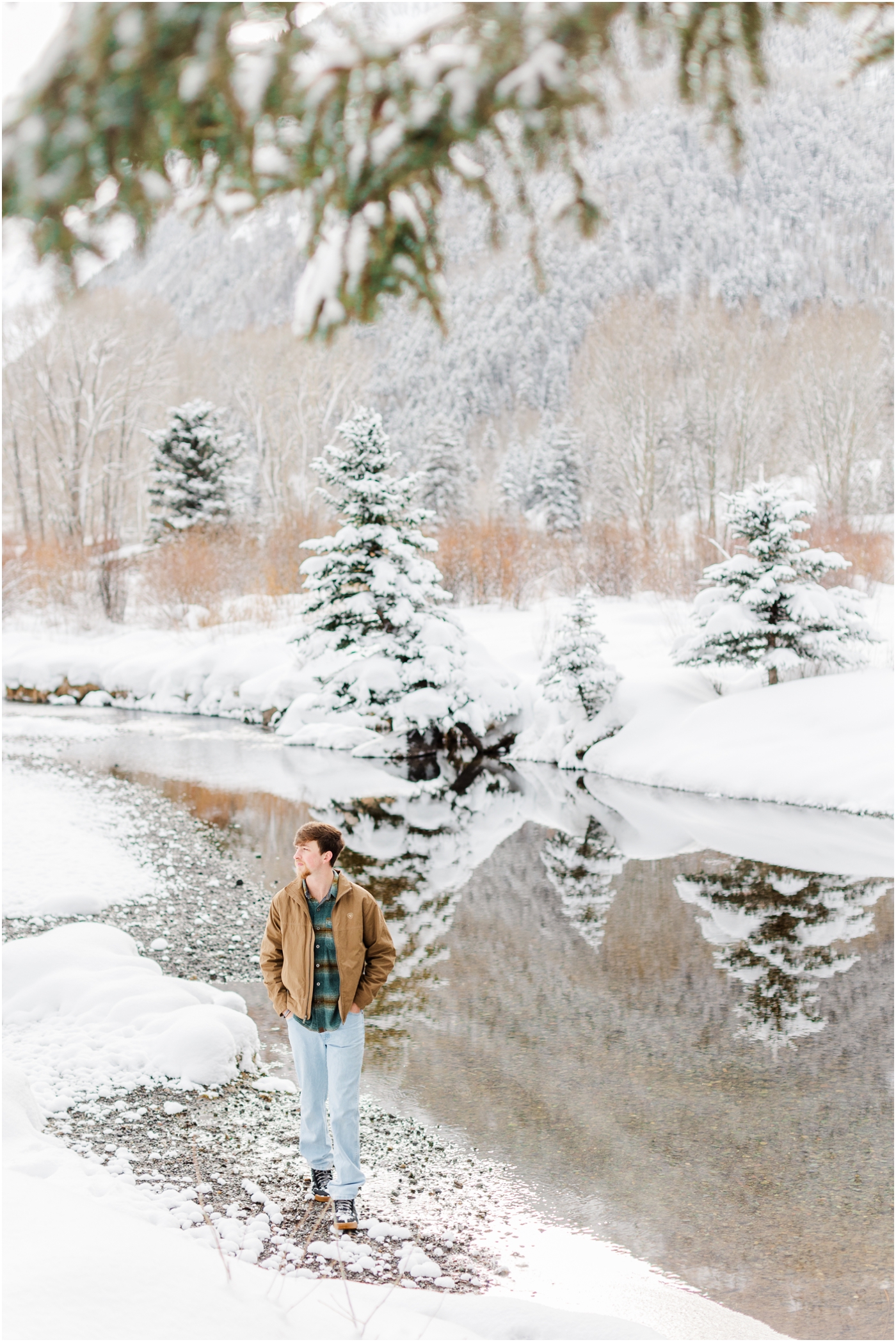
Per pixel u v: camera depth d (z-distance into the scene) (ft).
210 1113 18.70
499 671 79.15
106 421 170.09
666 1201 16.52
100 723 87.76
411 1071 21.86
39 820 45.85
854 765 55.57
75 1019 22.22
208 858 41.50
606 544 121.08
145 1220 13.52
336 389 176.55
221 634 111.45
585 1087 21.13
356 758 72.49
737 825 50.31
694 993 27.09
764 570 65.00
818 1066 22.38
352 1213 14.66
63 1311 8.25
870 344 154.20
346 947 14.43
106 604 125.29
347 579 76.38
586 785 63.36
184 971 27.89
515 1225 15.51
